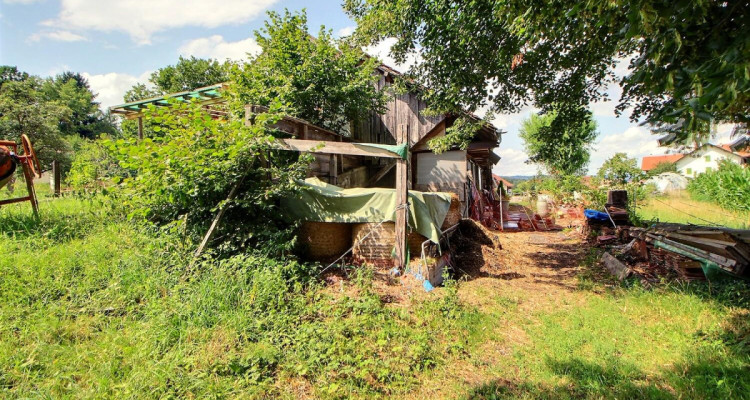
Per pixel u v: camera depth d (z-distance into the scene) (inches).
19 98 923.4
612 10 104.3
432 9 236.2
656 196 745.0
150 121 202.8
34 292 142.3
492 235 358.3
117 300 145.6
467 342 153.0
